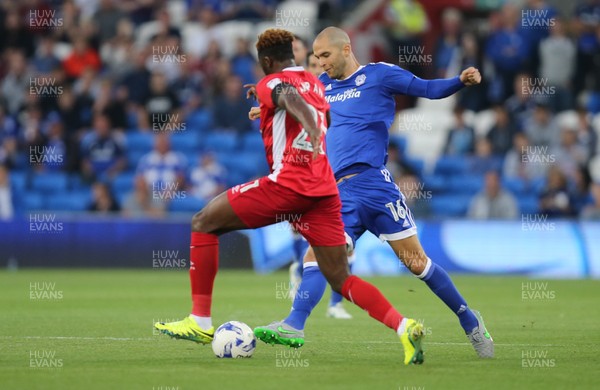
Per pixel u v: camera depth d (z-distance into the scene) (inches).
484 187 2957.7
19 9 3376.0
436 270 1069.1
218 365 973.8
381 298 967.6
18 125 3186.5
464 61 3157.0
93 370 932.6
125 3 3580.2
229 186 3048.7
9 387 829.2
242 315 1552.7
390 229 1088.2
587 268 2632.9
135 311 1622.8
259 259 2711.6
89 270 2765.7
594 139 2987.2
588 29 3277.6
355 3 3523.6
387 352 1101.7
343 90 1139.9
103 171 3065.9
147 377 886.4
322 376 895.7
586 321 1497.3
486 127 3201.3
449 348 1143.0
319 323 1472.7
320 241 981.8
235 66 3248.0
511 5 3228.3
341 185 1106.1
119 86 3245.6
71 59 3302.2
